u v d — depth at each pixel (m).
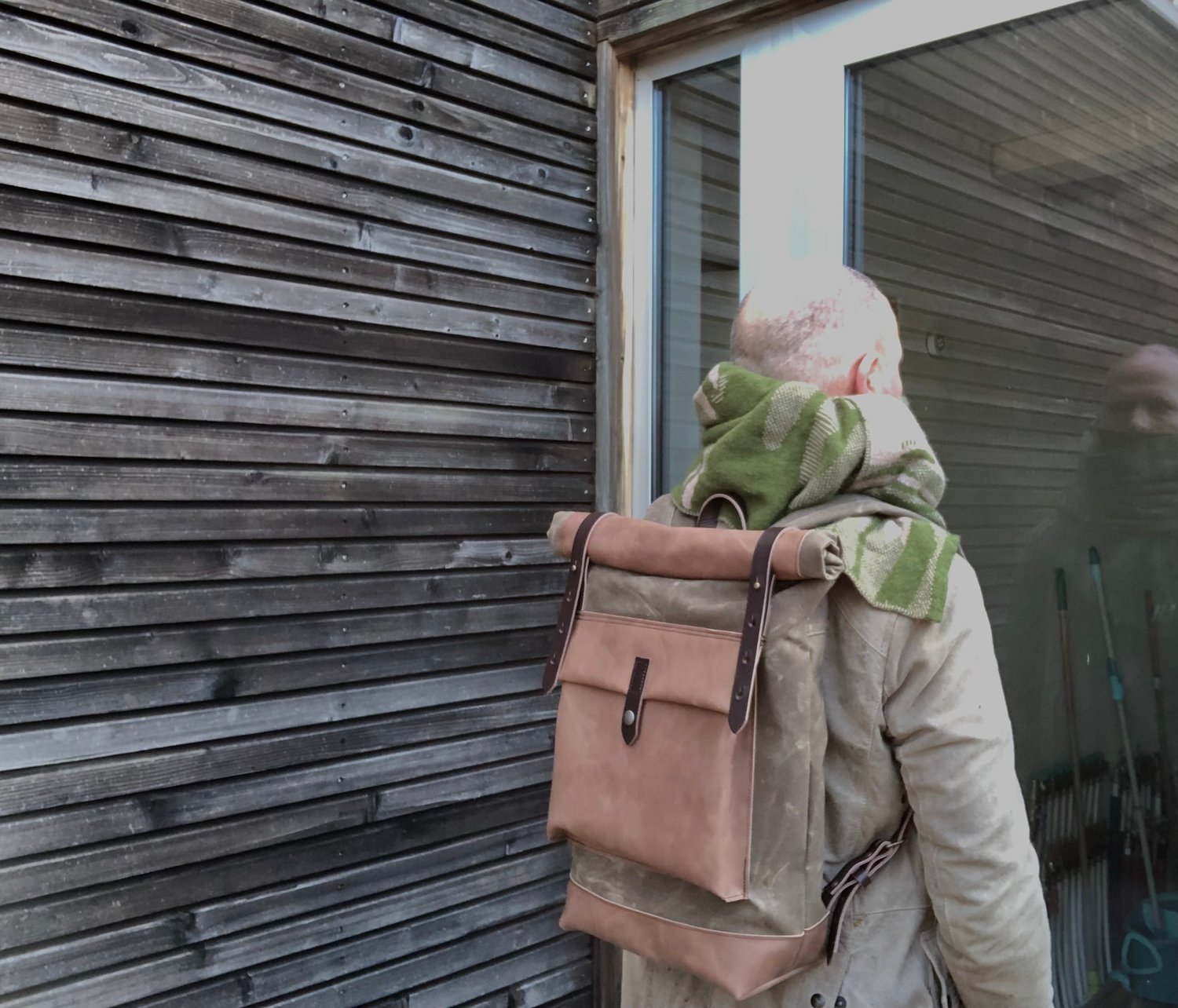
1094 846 1.86
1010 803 1.04
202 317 1.88
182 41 1.83
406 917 2.18
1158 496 1.76
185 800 1.87
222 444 1.91
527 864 2.39
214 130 1.87
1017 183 1.92
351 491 2.09
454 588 2.26
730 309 2.41
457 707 2.28
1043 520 1.90
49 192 1.70
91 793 1.76
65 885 1.73
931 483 1.14
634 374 2.55
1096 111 1.81
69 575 1.74
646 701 1.11
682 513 1.27
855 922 1.11
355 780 2.10
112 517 1.78
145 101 1.79
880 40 2.09
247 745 1.95
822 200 2.21
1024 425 1.92
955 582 1.07
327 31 2.02
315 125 2.00
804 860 1.04
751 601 1.04
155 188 1.81
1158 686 1.77
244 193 1.93
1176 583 1.74
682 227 2.51
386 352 2.13
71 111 1.71
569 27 2.45
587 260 2.52
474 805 2.31
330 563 2.05
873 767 1.08
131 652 1.80
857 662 1.06
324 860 2.06
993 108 1.95
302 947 2.02
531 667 2.42
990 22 1.94
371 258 2.11
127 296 1.79
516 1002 2.37
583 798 1.14
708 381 1.21
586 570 1.24
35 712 1.71
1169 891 1.77
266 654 1.97
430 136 2.19
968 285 1.99
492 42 2.30
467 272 2.28
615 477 2.52
